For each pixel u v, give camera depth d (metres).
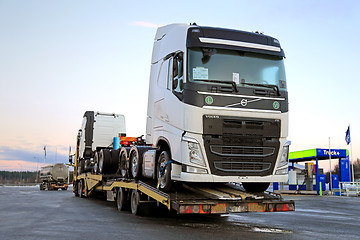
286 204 8.10
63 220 9.08
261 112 8.13
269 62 8.58
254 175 7.97
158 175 9.04
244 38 8.55
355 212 12.54
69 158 23.28
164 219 9.34
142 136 12.23
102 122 18.83
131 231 7.17
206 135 7.78
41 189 42.94
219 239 6.34
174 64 8.44
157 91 9.58
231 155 7.83
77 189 21.48
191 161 7.65
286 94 8.52
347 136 28.81
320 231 7.60
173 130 8.34
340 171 28.19
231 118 7.89
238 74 8.20
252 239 6.38
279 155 8.23
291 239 6.45
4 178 117.94
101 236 6.58
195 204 7.41
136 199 10.27
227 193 8.27
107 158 14.66
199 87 7.85
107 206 13.80
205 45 8.10
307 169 28.16
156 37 10.47
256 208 7.87
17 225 8.14
